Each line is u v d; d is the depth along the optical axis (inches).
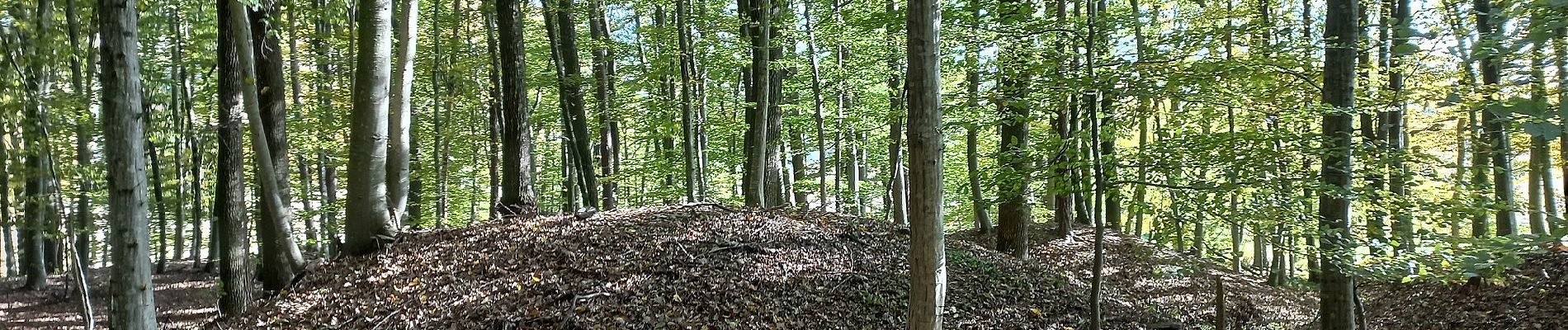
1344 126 229.8
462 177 833.5
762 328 301.1
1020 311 364.5
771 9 538.6
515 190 457.1
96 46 308.3
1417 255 207.3
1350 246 222.2
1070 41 282.2
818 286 354.6
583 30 759.7
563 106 601.6
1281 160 233.8
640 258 357.7
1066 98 276.2
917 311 220.1
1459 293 383.9
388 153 396.2
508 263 350.9
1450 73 328.2
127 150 174.4
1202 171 250.5
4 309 494.6
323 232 568.1
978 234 653.3
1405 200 215.2
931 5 209.9
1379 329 381.4
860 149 761.0
